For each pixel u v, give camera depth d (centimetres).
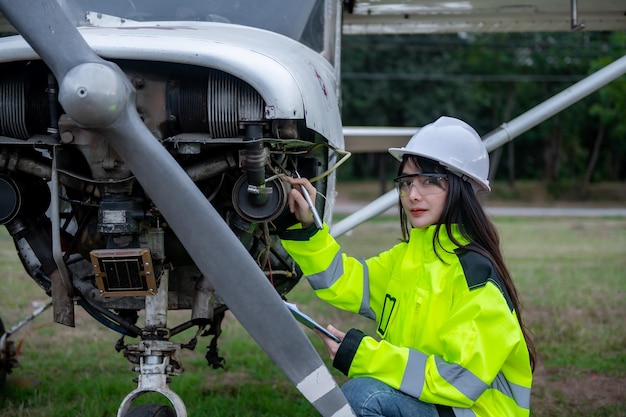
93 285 291
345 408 239
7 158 274
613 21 585
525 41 3738
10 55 251
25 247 308
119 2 325
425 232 263
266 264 317
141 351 264
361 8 571
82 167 270
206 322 289
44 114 266
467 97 3612
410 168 262
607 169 4206
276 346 242
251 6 342
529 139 4062
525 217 2402
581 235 1672
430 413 238
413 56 3659
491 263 244
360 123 3647
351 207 2994
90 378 479
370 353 240
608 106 3703
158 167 235
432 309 246
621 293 820
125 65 257
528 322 658
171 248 280
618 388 477
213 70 257
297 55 293
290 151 274
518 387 250
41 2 228
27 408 418
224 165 267
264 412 422
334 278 276
